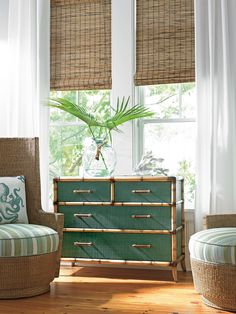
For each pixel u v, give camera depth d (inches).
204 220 173.2
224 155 195.5
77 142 231.0
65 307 149.4
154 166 200.5
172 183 184.1
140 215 187.6
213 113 195.8
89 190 193.6
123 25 217.5
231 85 196.5
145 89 221.9
